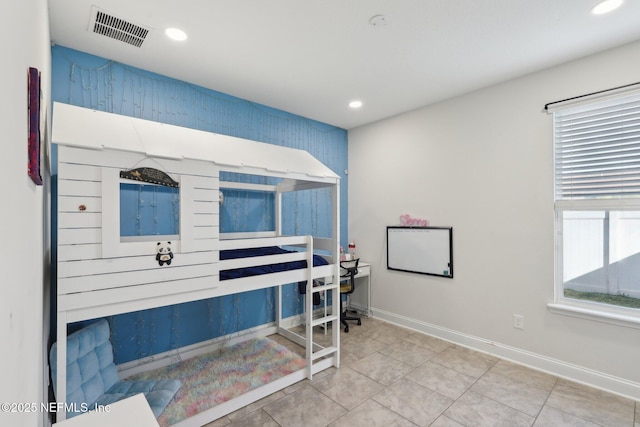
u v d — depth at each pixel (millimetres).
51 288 2211
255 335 3396
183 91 2896
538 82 2711
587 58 2459
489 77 2834
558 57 2486
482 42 2273
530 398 2293
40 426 1169
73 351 1957
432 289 3486
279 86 3014
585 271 2562
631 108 2318
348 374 2648
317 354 2623
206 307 3039
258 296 3467
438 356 2973
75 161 1569
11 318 577
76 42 2260
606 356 2383
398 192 3826
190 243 1954
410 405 2219
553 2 1841
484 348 3051
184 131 2270
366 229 4199
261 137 3479
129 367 2568
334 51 2396
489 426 1999
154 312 2717
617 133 2379
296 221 3824
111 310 1684
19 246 699
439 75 2793
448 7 1892
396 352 3062
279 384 2412
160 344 2748
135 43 2277
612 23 2041
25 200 814
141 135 1932
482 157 3072
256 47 2336
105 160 1650
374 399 2293
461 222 3236
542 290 2703
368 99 3346
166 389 2193
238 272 2264
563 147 2645
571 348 2547
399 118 3816
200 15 1963
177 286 1903
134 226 2584
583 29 2109
